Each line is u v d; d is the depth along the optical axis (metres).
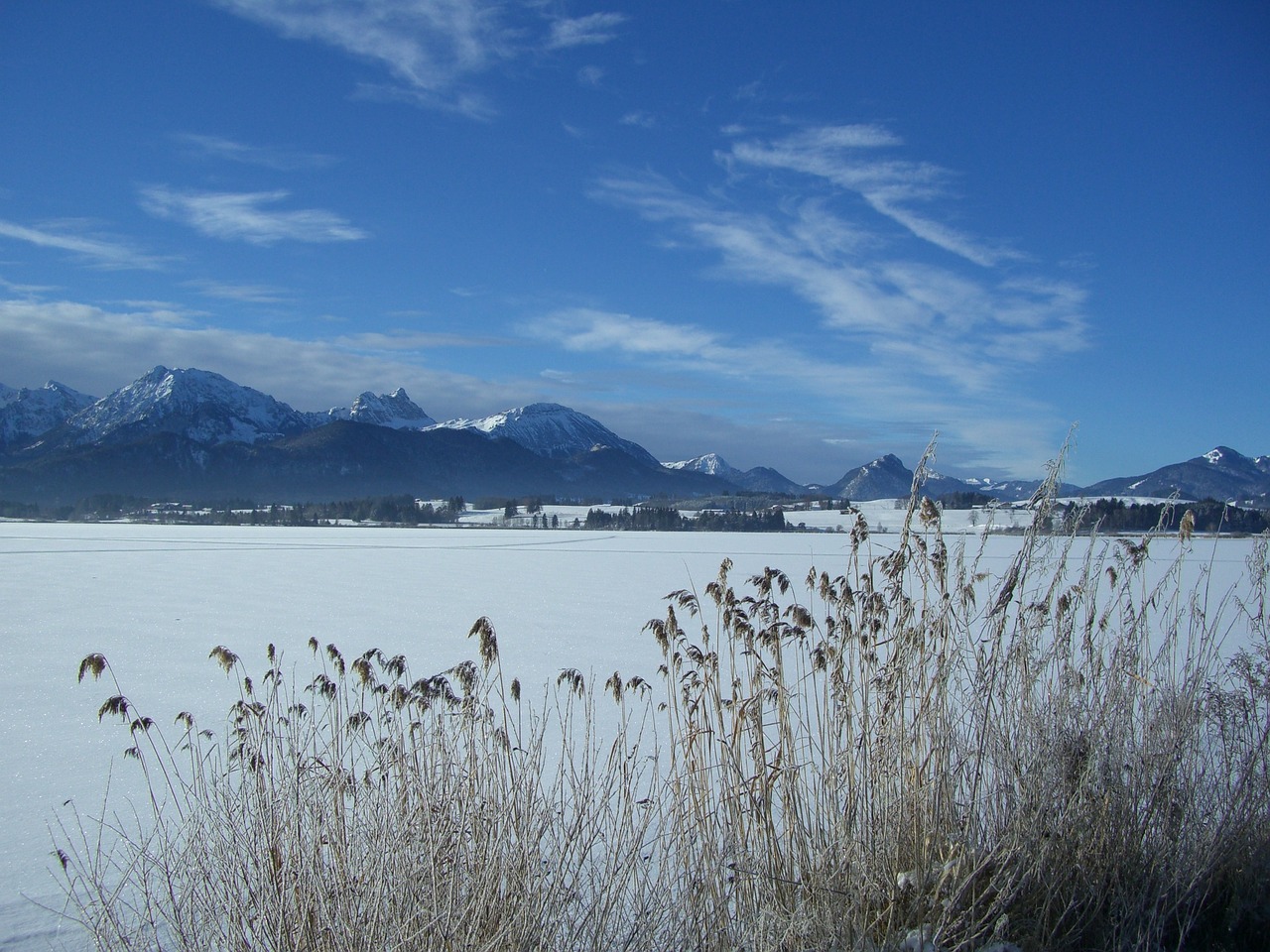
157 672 11.95
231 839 3.69
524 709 9.07
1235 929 4.12
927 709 4.16
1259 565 5.18
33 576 29.95
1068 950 3.85
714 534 87.56
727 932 3.72
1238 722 4.86
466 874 3.52
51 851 5.46
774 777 4.01
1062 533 4.54
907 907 3.84
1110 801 4.30
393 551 49.91
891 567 4.43
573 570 34.47
